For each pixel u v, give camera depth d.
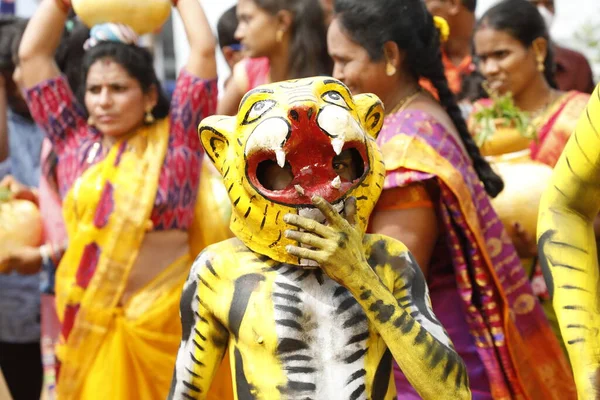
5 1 8.78
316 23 6.48
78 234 5.69
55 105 5.93
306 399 3.37
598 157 3.46
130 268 5.66
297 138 3.30
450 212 4.78
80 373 5.62
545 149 6.12
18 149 7.28
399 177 4.73
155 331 5.68
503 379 4.88
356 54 5.00
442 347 3.32
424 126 4.87
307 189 3.35
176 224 5.79
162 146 5.80
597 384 3.36
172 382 3.66
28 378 7.11
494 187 5.18
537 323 4.94
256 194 3.39
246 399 3.44
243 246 3.58
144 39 9.41
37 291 7.05
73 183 5.77
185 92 5.86
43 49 5.94
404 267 3.56
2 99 7.15
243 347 3.46
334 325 3.43
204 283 3.55
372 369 3.44
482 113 5.86
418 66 5.10
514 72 6.30
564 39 8.48
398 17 5.00
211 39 5.96
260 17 6.45
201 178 6.08
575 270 3.51
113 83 5.73
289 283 3.45
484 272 4.86
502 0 6.50
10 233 6.13
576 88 7.62
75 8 5.90
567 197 3.56
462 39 7.25
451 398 3.29
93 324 5.63
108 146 5.84
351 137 3.34
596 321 3.46
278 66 6.56
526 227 5.43
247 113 3.45
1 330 6.99
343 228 3.24
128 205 5.67
